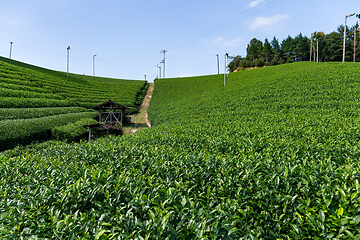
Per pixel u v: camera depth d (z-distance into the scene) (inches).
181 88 2689.5
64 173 247.0
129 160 298.0
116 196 175.5
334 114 737.0
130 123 1508.4
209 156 260.4
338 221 131.0
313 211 145.5
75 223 147.2
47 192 190.2
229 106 1217.4
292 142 339.0
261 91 1365.7
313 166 208.2
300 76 1491.1
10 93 1326.3
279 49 4328.3
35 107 1307.8
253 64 4188.0
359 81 1111.6
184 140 444.1
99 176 201.2
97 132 1004.6
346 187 169.3
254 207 179.0
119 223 140.3
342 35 3759.8
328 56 3540.8
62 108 1366.9
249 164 223.8
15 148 629.9
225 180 200.7
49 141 759.7
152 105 2036.2
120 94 2336.4
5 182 240.1
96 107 1408.7
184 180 225.9
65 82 2245.3
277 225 145.4
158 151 317.1
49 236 143.1
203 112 1210.0
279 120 745.0
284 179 183.8
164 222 129.4
